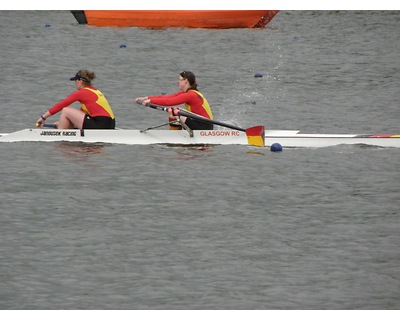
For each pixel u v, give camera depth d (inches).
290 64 4586.6
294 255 1768.0
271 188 2237.9
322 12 6456.7
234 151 2610.7
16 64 4448.8
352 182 2294.5
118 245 1819.6
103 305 1553.9
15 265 1711.4
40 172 2362.2
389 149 2659.9
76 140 2701.8
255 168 2428.6
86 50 4936.0
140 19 5782.5
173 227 1932.8
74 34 5492.1
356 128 3080.7
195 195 2174.0
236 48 5083.7
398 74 4296.3
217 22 5772.6
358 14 6338.6
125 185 2253.9
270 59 4739.2
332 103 3580.2
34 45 5073.8
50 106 3486.7
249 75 4293.8
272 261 1737.2
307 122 3196.4
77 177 2320.4
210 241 1845.5
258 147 2664.9
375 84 4033.0
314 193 2197.3
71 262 1729.8
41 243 1827.0
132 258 1750.7
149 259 1747.0
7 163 2447.1
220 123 2669.8
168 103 2662.4
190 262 1731.1
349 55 4862.2
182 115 2657.5
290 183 2285.9
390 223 1964.8
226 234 1889.8
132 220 1977.1
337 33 5620.1
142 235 1879.9
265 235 1882.4
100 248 1801.2
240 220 1984.5
